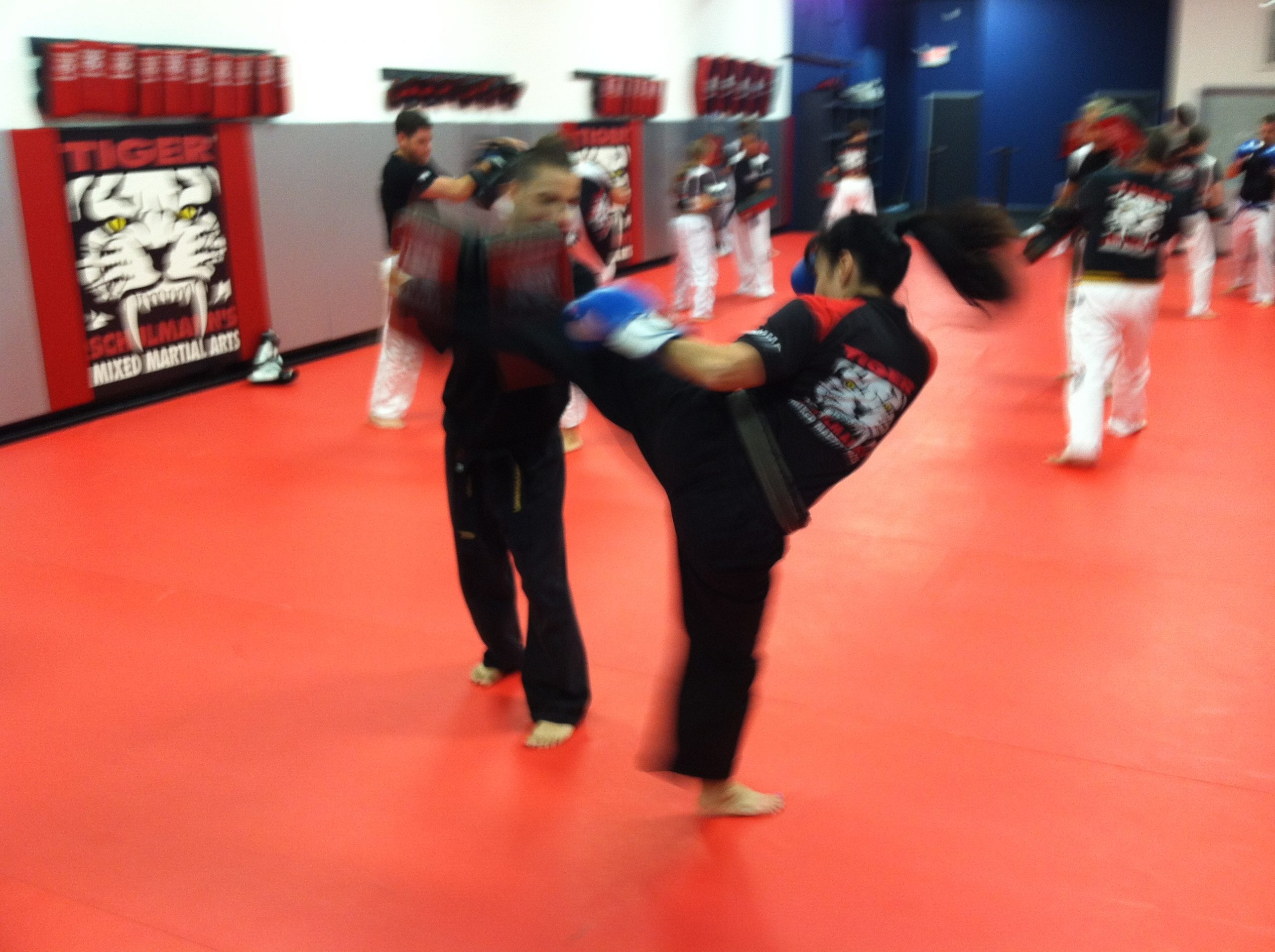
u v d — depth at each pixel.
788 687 3.40
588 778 2.93
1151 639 3.72
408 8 9.65
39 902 2.43
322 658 3.66
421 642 3.78
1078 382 5.66
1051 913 2.38
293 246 8.59
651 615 3.95
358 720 3.25
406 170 5.80
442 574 4.38
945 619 3.90
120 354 7.14
